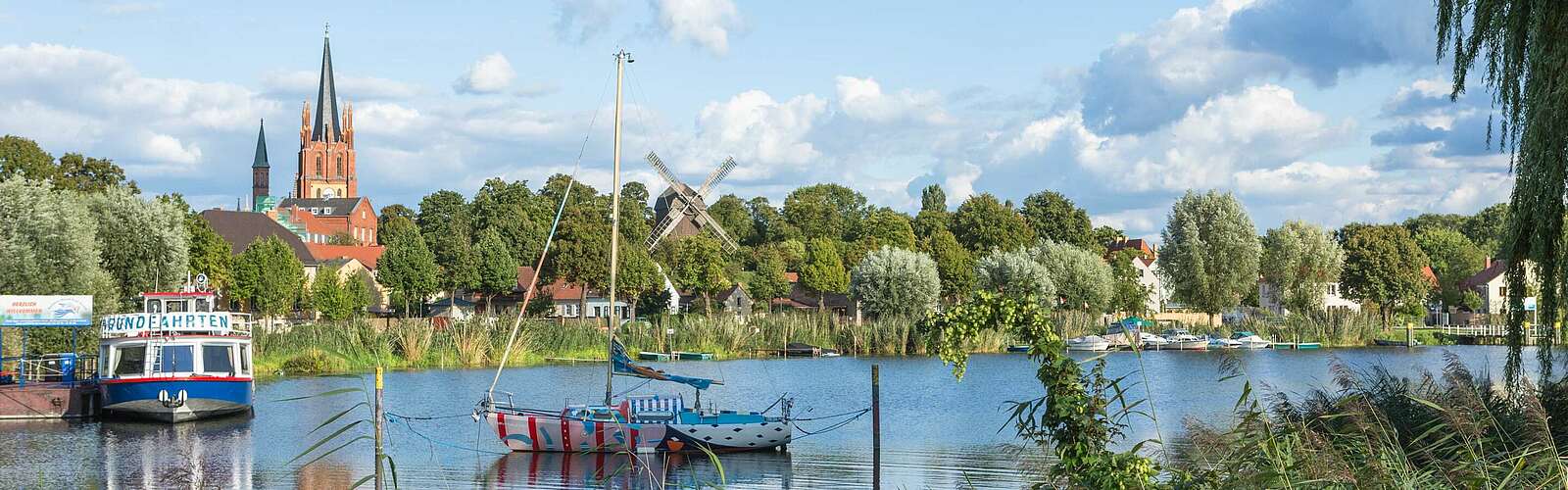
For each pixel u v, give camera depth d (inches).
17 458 1343.5
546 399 2089.1
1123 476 573.9
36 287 2176.4
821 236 6796.3
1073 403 581.3
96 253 2348.7
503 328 3056.1
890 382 2476.6
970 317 577.9
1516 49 763.4
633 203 7027.6
